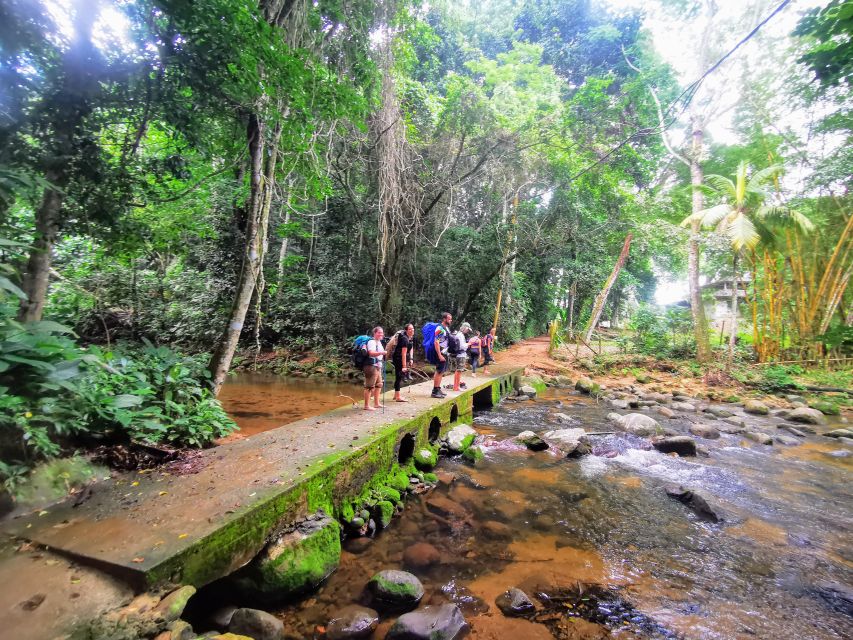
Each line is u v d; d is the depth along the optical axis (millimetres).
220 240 13938
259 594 3236
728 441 8508
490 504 5312
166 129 6320
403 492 5359
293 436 5258
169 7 4914
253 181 6594
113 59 5145
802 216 13305
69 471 3652
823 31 4004
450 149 14344
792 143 15266
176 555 2686
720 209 14195
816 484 6234
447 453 7168
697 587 3740
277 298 15797
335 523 3986
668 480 6277
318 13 7625
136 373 5090
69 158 4988
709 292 24359
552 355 17391
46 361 3908
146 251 9344
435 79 17859
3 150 4598
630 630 3166
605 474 6453
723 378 14008
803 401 11930
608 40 20750
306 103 6434
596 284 19078
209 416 5375
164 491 3594
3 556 2691
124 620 2346
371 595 3463
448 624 3047
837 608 3484
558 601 3484
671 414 10367
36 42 4434
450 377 11102
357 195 14383
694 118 16594
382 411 6742
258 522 3324
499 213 17203
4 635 2105
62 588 2461
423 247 15164
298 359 14852
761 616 3367
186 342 14641
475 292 16297
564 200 16422
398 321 14664
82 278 12031
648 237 17516
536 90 15820
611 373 15562
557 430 8227
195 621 3070
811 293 14609
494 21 21719
